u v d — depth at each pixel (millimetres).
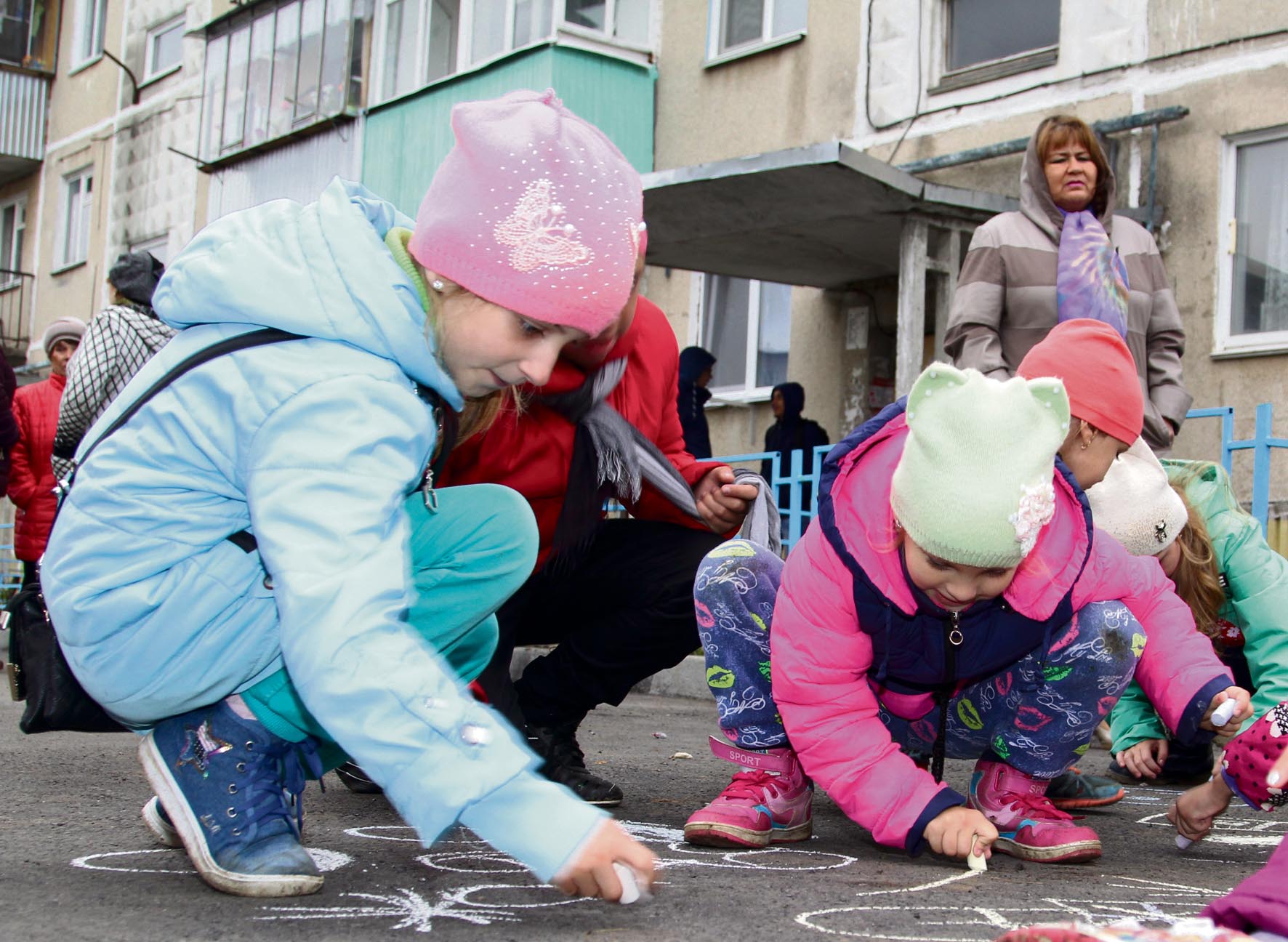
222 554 2010
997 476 2178
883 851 2729
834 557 2512
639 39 12039
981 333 4902
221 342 1992
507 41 11984
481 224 1919
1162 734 3756
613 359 3129
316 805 3189
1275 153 8336
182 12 18297
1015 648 2551
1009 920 2055
